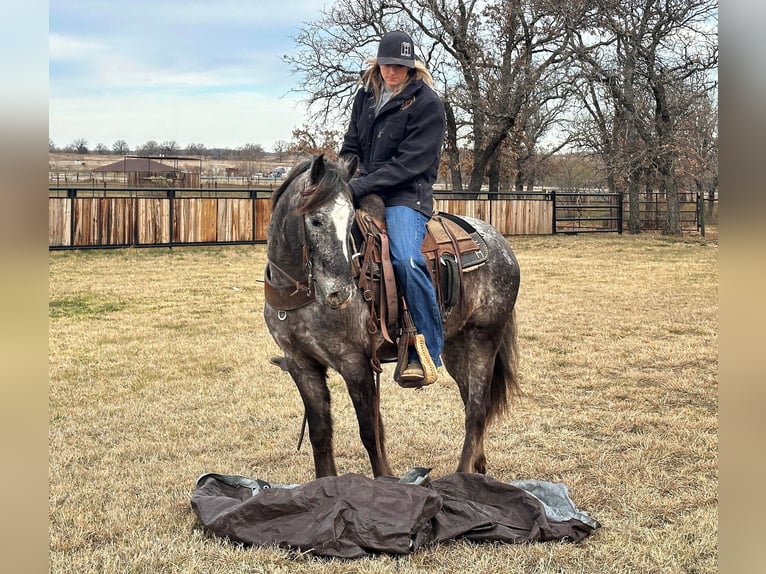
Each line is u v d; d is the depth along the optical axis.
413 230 3.96
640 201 26.80
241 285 12.61
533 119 34.25
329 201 3.30
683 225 28.25
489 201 23.38
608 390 6.38
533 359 7.57
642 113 25.52
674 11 24.33
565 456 4.80
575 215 28.75
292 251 3.63
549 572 3.20
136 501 4.05
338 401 6.25
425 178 4.10
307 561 3.29
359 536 3.34
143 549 3.41
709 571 3.22
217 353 7.80
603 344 8.25
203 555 3.35
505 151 31.81
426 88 4.02
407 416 5.74
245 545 3.43
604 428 5.35
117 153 75.69
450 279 4.12
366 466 4.75
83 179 52.91
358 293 3.74
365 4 27.03
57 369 7.07
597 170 28.66
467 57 27.25
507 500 3.70
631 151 25.62
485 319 4.38
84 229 17.00
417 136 3.96
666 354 7.72
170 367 7.20
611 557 3.35
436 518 3.55
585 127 30.50
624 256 17.98
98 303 10.80
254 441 5.18
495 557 3.32
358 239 3.84
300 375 3.90
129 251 17.12
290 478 4.47
